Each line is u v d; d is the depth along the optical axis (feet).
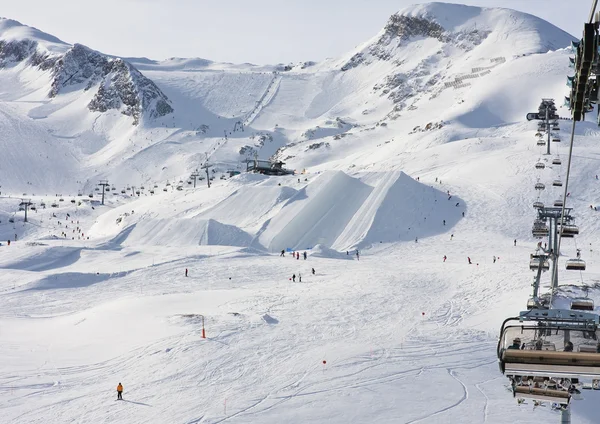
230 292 227.40
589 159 454.81
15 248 332.39
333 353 149.38
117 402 121.39
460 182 451.94
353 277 256.11
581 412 114.73
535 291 168.35
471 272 252.21
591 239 331.77
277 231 380.58
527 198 405.80
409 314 188.75
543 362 43.01
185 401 120.98
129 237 395.96
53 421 112.37
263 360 145.28
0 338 171.83
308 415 113.09
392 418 111.65
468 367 139.44
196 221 388.16
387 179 427.33
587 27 34.76
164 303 206.28
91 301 228.43
